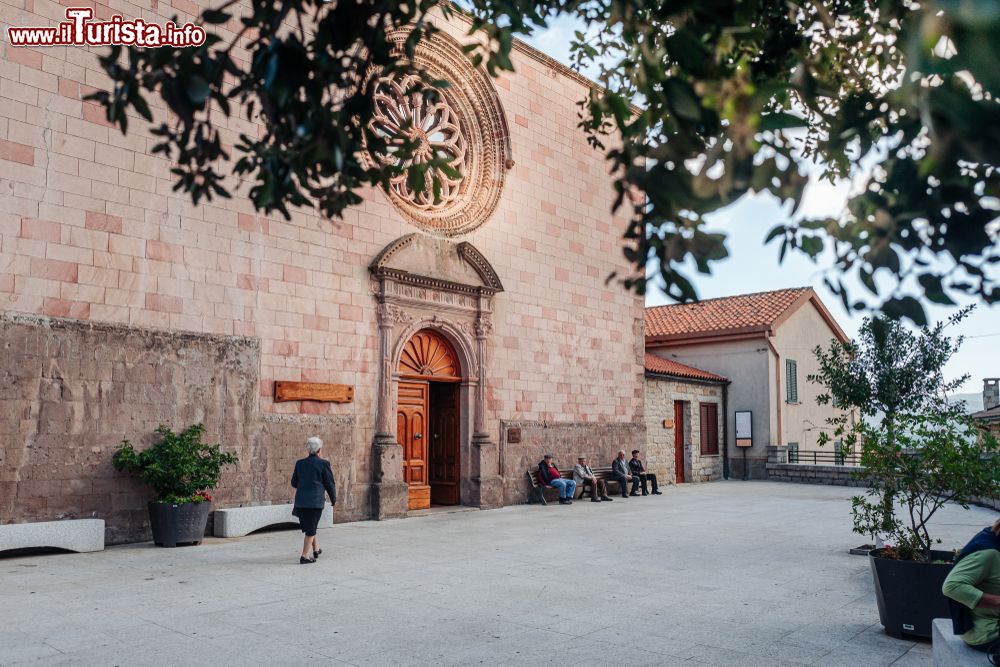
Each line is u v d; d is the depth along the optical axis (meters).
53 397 10.73
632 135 2.68
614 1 2.62
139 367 11.64
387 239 15.62
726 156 1.96
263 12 2.89
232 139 13.08
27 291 10.62
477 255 17.23
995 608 4.41
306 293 14.03
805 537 12.70
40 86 10.97
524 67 19.31
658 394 24.39
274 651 5.96
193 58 2.83
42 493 10.52
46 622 6.77
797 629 6.79
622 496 20.41
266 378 13.29
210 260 12.68
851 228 2.24
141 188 11.91
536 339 19.02
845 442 7.48
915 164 2.03
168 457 11.30
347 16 2.81
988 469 6.43
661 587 8.56
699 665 5.73
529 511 16.69
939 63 1.50
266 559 10.18
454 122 17.69
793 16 2.87
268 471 13.15
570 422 19.75
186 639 6.28
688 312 31.09
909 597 6.40
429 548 11.27
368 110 3.14
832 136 2.15
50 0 11.17
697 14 2.24
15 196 10.60
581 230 20.62
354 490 14.53
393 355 15.48
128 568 9.41
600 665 5.71
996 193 2.06
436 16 17.00
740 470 27.30
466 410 17.22
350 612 7.25
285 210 3.10
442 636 6.44
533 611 7.37
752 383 27.39
